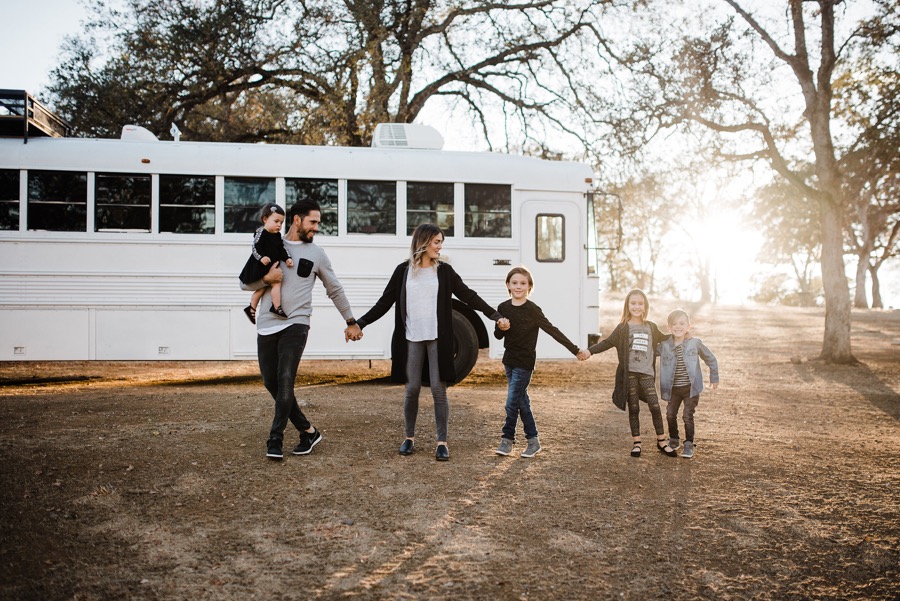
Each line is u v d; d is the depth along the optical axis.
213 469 5.12
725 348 17.92
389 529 4.17
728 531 4.39
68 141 9.38
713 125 14.74
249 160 9.57
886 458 6.29
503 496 4.79
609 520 4.47
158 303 9.41
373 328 9.81
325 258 5.50
